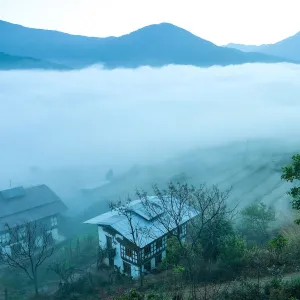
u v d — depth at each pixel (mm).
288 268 22016
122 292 26047
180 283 23000
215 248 27734
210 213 29078
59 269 35781
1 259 39438
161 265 32438
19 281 38312
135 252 32781
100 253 37000
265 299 16938
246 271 22500
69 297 28859
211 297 18922
